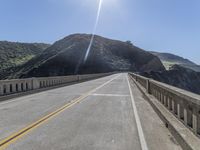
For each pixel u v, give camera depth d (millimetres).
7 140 7340
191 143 5965
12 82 19234
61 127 8906
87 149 6512
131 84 33562
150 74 119750
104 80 46188
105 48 175750
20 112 12047
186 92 8047
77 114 11391
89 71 143000
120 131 8336
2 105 14516
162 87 11789
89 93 21156
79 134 7961
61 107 13484
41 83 25219
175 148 6574
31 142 7133
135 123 9555
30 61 162125
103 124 9359
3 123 9617
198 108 6430
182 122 8102
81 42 165625
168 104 10656
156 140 7309
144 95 18234
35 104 14789
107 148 6590
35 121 9930
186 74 152750
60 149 6512
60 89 25828
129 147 6672
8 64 173000
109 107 13484
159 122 9719
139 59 181875
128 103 15070
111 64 156125
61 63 142000
